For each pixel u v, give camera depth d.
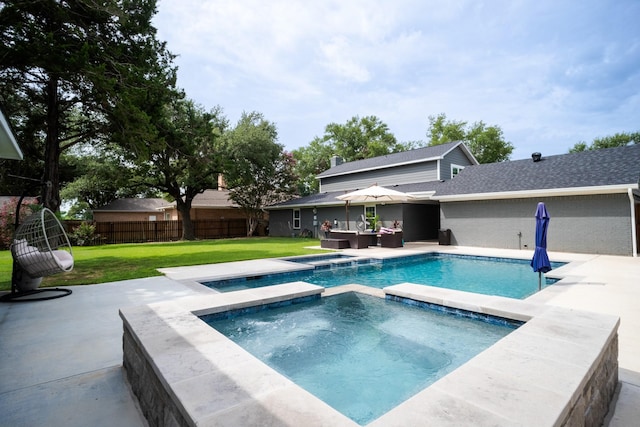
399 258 11.19
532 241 12.87
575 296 5.63
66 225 18.44
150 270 8.65
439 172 18.89
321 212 21.80
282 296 5.34
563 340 2.88
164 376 2.28
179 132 13.73
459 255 12.23
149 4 10.81
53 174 10.20
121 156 19.83
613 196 11.09
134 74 9.58
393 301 5.86
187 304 4.63
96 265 9.77
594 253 11.44
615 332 3.16
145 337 2.99
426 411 1.89
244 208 24.52
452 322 4.89
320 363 3.87
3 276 8.20
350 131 39.47
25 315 4.97
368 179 22.91
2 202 19.66
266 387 2.17
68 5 9.12
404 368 3.73
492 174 15.61
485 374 2.31
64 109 10.78
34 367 3.35
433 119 38.91
